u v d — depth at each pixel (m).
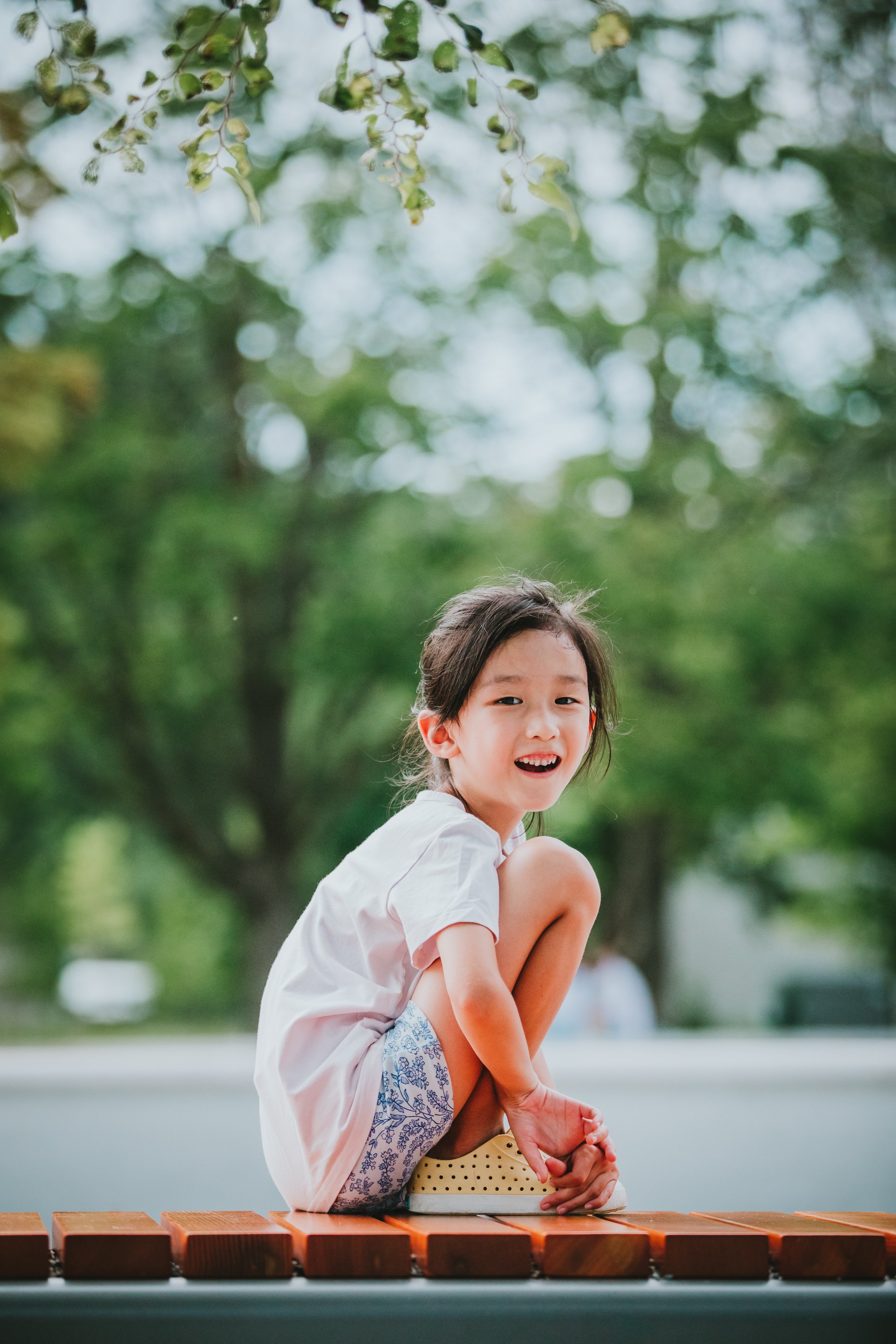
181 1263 2.32
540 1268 2.30
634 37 9.30
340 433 21.77
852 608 21.28
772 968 36.69
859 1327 2.28
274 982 3.06
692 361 21.38
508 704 3.00
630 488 21.70
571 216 3.31
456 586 20.92
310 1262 2.25
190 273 20.00
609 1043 8.53
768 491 21.92
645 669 21.42
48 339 21.25
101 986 40.97
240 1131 6.28
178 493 21.92
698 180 12.91
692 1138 6.29
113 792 24.22
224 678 23.12
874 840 25.12
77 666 22.83
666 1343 2.23
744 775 21.34
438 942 2.73
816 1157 6.00
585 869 2.82
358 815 27.70
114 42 6.98
